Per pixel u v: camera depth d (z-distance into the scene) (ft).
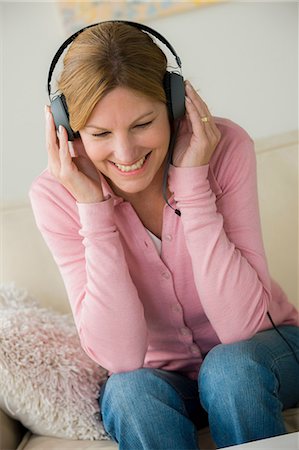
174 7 8.09
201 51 8.22
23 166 8.05
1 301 6.73
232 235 5.51
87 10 7.97
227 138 5.54
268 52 8.23
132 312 5.37
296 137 7.06
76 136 5.23
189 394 5.71
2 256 7.05
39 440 5.87
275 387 5.18
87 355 6.14
